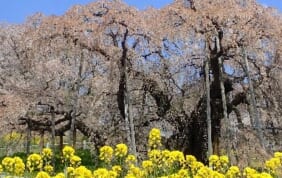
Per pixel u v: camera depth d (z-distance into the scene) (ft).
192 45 63.41
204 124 65.41
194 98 67.87
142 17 63.77
